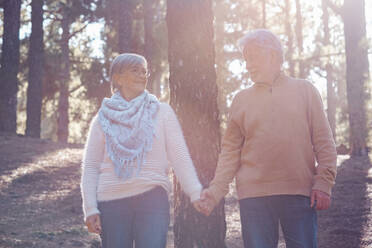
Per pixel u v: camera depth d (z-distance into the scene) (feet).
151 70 60.34
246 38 9.70
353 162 39.88
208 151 14.15
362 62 46.70
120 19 52.80
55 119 87.86
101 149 9.03
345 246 16.75
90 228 8.72
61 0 64.18
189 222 13.88
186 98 14.25
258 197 9.16
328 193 8.93
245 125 9.48
